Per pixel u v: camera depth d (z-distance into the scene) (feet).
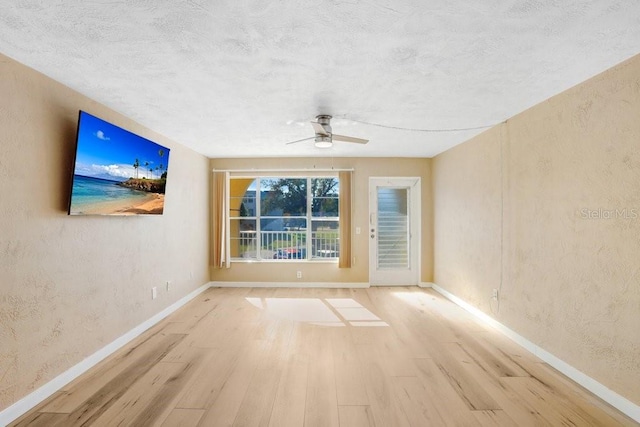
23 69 7.13
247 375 8.69
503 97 9.18
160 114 10.60
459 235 15.08
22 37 6.01
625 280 7.06
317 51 6.57
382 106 9.85
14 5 5.04
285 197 19.13
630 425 6.68
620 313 7.18
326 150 16.57
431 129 12.55
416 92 8.77
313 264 18.65
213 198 18.37
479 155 13.21
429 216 18.66
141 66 7.23
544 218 9.51
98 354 9.40
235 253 18.95
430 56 6.80
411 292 17.48
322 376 8.64
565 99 8.66
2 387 6.64
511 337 11.08
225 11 5.25
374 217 18.86
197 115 10.69
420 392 7.89
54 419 6.84
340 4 5.08
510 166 11.12
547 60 6.98
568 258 8.61
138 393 7.83
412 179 18.78
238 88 8.45
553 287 9.16
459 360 9.57
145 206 11.18
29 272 7.27
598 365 7.72
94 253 9.31
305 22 5.57
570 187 8.52
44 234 7.67
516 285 10.82
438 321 12.91
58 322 8.05
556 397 7.68
